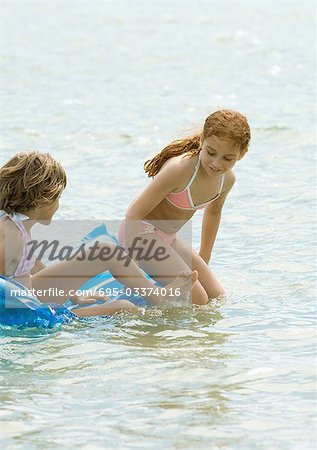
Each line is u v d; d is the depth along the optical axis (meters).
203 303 18.59
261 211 24.84
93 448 12.48
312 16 61.31
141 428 13.03
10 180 17.00
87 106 36.28
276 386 14.44
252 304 18.59
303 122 34.12
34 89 39.09
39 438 12.77
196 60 46.47
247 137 17.88
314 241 22.44
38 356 15.73
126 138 31.81
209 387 14.41
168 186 18.45
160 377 14.81
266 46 50.53
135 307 18.12
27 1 65.88
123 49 49.00
